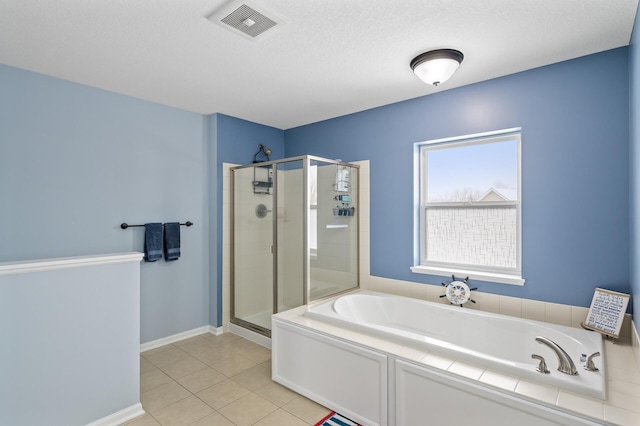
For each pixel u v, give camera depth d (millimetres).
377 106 3445
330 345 2299
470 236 3014
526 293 2604
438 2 1760
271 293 3393
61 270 1955
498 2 1756
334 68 2557
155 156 3328
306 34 2076
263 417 2201
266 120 3965
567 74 2408
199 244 3678
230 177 3793
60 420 1936
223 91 3035
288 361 2564
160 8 1812
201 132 3705
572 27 1981
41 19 1906
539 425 1534
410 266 3225
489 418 1672
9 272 1778
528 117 2570
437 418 1836
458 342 2703
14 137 2535
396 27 1997
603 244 2285
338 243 3387
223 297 3730
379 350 2059
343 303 2986
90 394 2039
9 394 1788
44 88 2670
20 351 1820
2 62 2459
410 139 3219
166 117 3412
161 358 3076
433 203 3217
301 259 3148
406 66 2521
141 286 3240
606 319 2197
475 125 2828
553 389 1612
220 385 2604
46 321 1901
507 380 1696
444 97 3004
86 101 2889
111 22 1943
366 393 2113
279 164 3350
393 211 3338
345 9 1822
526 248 2594
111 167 3035
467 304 2885
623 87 2205
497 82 2715
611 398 1536
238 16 1887
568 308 2418
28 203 2596
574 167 2387
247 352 3219
